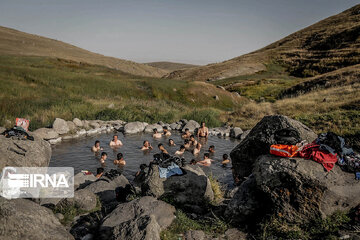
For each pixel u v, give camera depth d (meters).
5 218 4.20
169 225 5.64
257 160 5.82
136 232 4.59
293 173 5.14
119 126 20.36
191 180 7.09
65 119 19.50
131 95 32.12
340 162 5.41
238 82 59.12
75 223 5.89
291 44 84.12
